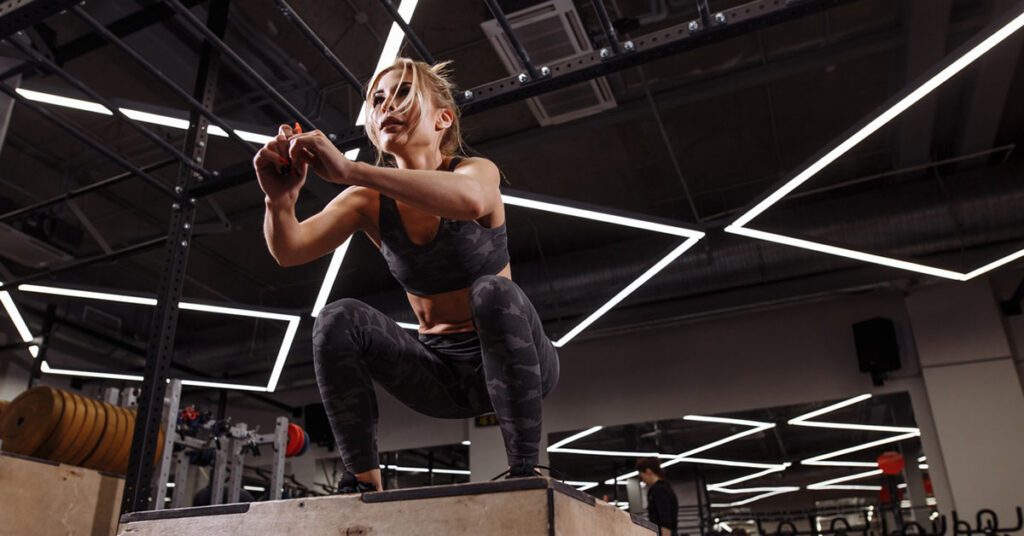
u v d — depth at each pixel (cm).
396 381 127
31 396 407
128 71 508
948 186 636
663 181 701
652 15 481
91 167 627
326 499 107
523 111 574
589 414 867
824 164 352
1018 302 732
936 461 720
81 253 750
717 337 852
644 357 873
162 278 267
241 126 292
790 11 214
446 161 135
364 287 881
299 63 498
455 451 1023
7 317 781
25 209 413
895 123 605
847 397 777
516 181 687
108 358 913
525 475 110
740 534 902
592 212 393
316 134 110
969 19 473
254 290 874
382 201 127
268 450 1000
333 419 121
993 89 530
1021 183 615
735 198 731
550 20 428
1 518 272
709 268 708
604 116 565
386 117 133
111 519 320
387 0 218
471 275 126
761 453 1125
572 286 745
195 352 926
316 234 129
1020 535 661
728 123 621
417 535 100
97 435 408
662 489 498
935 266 507
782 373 809
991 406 704
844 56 500
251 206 696
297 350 891
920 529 606
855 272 719
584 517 106
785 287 743
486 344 115
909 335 770
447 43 504
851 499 1359
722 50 525
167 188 281
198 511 114
